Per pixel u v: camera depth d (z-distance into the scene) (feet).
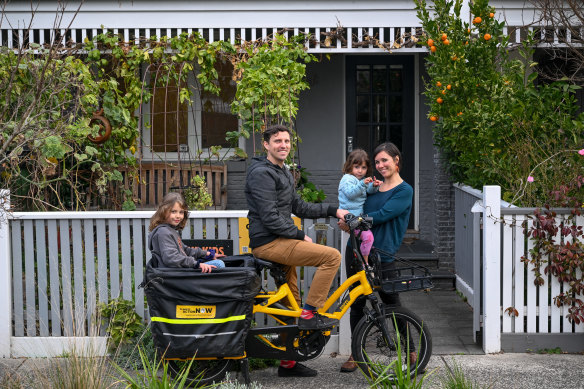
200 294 15.66
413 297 25.57
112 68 26.66
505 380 17.28
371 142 31.76
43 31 25.62
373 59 31.40
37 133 19.26
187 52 25.41
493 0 26.22
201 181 25.98
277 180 16.43
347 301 17.24
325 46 25.75
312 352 16.93
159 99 30.27
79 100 23.21
